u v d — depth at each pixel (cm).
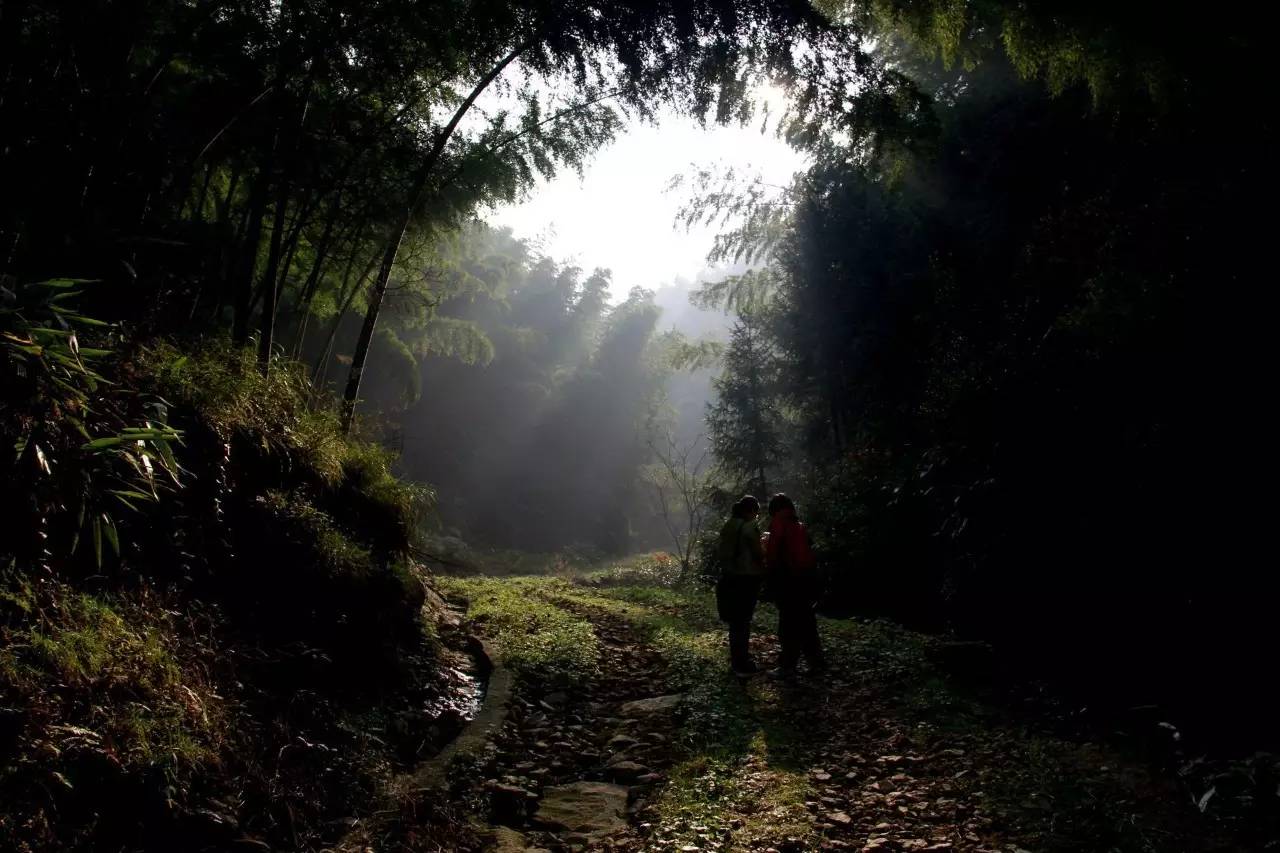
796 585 734
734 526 752
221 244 738
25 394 334
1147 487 627
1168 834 397
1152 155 805
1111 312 681
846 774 500
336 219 938
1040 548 724
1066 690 645
